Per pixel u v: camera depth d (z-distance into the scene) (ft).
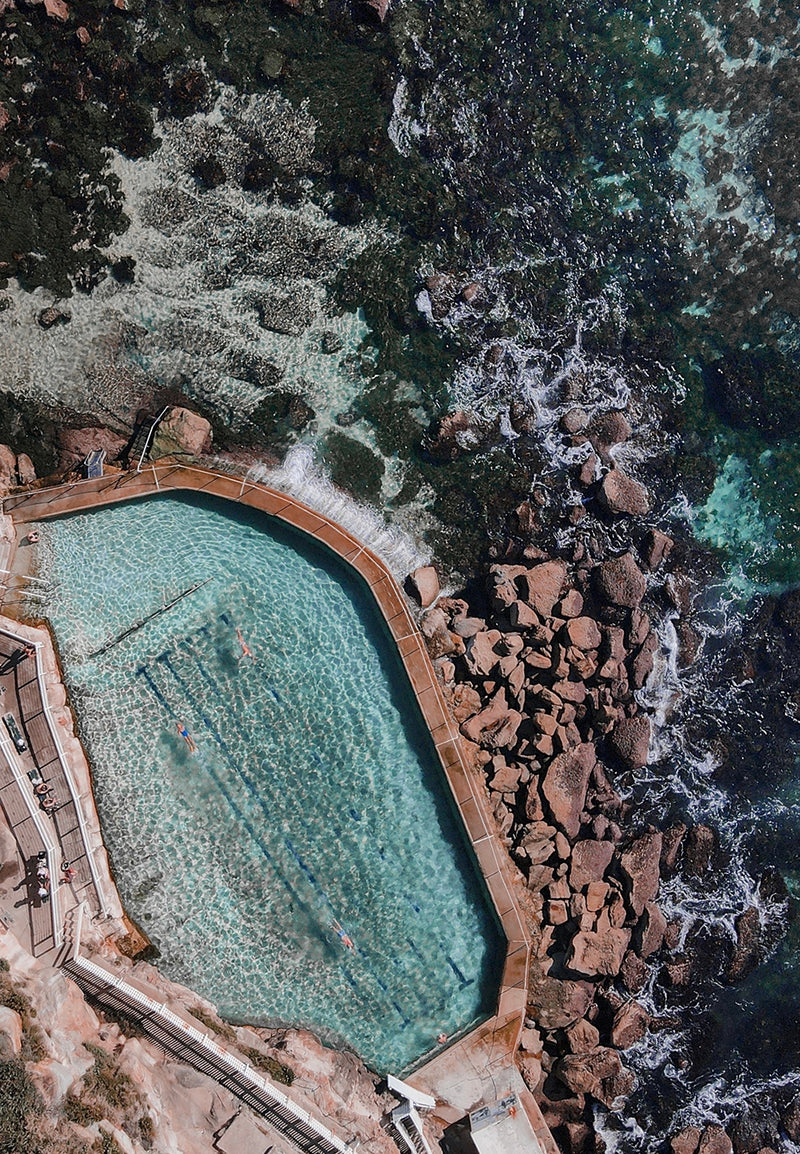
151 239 104.42
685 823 106.52
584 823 101.35
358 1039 93.09
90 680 93.40
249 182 105.40
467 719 99.25
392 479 106.93
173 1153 76.33
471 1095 92.17
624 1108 99.86
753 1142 102.37
